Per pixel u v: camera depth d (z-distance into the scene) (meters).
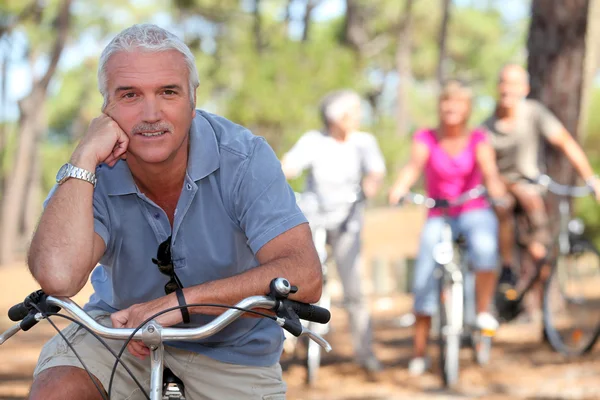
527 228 11.02
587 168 10.48
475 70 61.06
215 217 3.95
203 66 24.09
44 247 3.67
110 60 3.76
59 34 30.48
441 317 9.51
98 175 3.95
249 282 3.66
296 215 3.89
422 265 9.74
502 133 10.59
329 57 21.53
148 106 3.71
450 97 9.28
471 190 9.35
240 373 4.18
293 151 9.75
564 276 10.93
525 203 10.75
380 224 35.09
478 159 9.37
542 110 10.58
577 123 12.78
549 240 12.25
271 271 3.71
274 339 4.22
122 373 3.99
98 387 3.63
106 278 4.36
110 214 3.96
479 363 10.41
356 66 22.58
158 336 3.32
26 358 11.60
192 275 4.02
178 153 3.84
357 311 10.15
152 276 4.05
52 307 3.49
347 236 9.90
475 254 9.52
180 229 3.93
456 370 9.41
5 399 8.93
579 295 10.77
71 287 3.64
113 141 3.81
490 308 10.83
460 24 58.53
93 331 3.35
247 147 3.95
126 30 3.79
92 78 52.91
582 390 9.08
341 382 9.73
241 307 3.33
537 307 12.64
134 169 3.90
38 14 31.94
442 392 9.22
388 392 9.27
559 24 12.70
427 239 9.66
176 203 3.97
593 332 10.55
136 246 4.00
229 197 3.91
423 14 54.44
